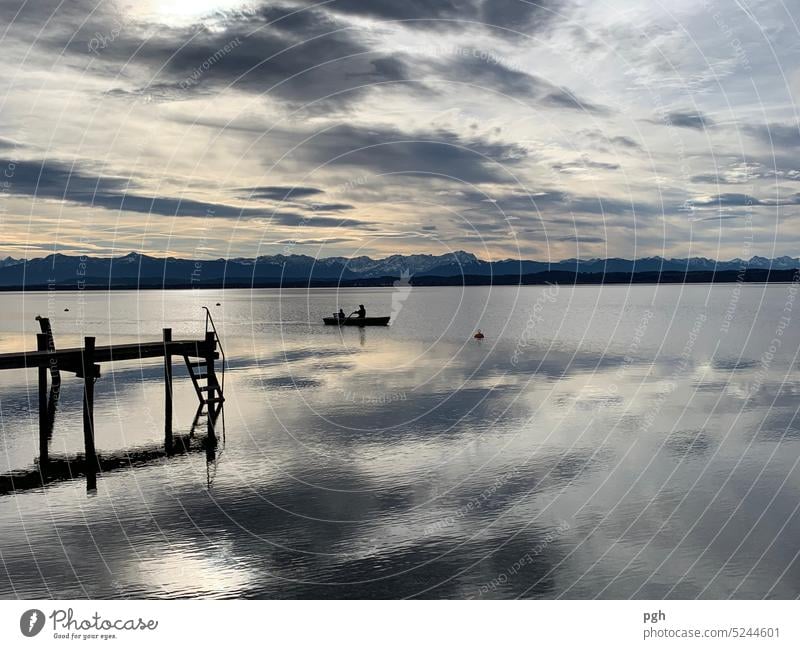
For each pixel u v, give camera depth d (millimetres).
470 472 18844
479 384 33531
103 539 14336
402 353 47625
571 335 61531
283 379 35750
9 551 13758
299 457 20547
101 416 26594
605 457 20172
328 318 75500
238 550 13828
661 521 15156
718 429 23297
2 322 83312
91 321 87562
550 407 27578
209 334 27109
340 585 12344
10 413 27141
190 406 28562
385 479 18312
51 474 18922
